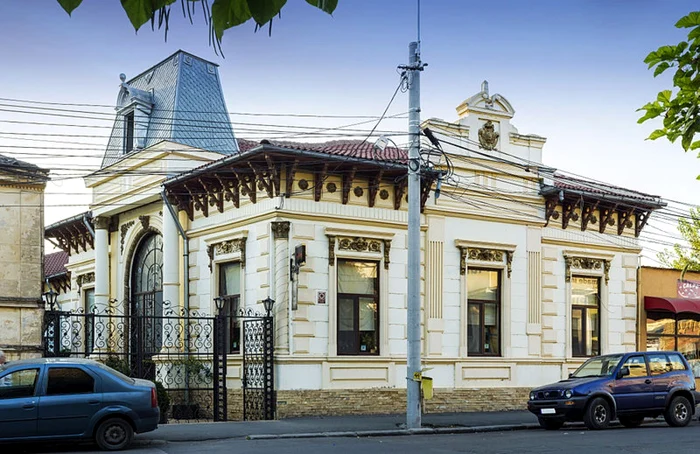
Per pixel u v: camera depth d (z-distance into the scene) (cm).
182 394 2514
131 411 1572
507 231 2702
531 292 2734
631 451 1574
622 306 2953
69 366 1569
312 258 2314
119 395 1572
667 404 2120
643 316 3012
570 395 2034
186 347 2595
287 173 2295
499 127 2716
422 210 2520
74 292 3525
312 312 2294
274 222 2277
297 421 2119
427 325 2495
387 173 2455
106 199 3005
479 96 2664
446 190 2570
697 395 2167
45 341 1998
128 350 2748
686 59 498
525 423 2175
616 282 2953
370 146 2784
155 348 2805
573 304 2861
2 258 1995
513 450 1591
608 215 2925
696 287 3167
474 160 2627
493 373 2611
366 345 2405
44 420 1516
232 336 2466
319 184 2336
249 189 2375
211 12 275
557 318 2795
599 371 2147
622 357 2133
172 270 2656
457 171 2594
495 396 2600
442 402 2495
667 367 2162
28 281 2017
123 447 1573
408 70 2059
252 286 2372
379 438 1862
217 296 2530
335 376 2311
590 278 2920
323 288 2325
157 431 1867
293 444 1689
